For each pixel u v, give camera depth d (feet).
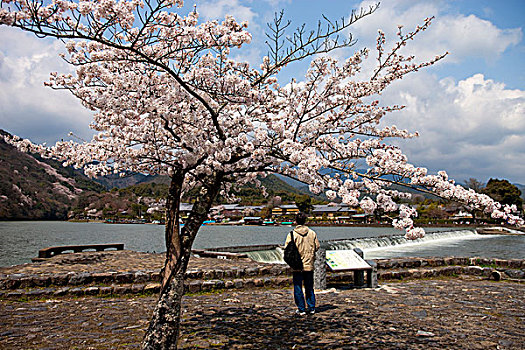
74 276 33.27
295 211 265.54
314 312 26.09
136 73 19.89
